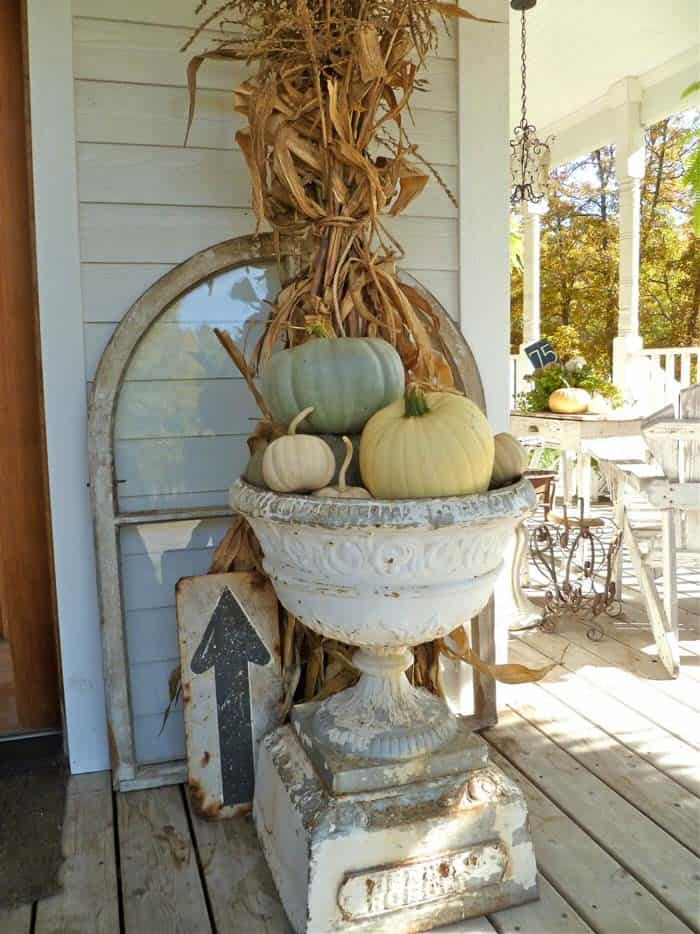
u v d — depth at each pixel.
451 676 2.34
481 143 2.29
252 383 1.89
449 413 1.42
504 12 2.27
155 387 2.08
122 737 2.03
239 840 1.81
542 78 5.32
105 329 2.03
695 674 2.69
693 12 4.25
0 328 2.16
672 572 2.69
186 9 2.01
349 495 1.40
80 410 2.02
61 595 2.05
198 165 2.06
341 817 1.47
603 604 3.16
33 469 2.22
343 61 1.70
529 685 2.60
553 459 5.84
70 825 1.87
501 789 1.58
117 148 2.00
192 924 1.53
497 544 1.46
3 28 2.06
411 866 1.49
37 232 1.95
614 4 4.17
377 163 1.93
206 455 2.13
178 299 2.07
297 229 1.86
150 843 1.80
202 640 1.88
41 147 1.93
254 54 1.77
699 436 2.66
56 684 2.29
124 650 2.03
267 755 1.76
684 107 5.04
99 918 1.55
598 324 11.84
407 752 1.56
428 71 2.23
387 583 1.38
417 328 1.89
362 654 1.69
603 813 1.88
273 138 1.74
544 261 12.30
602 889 1.61
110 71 1.97
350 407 1.55
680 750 2.17
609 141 5.79
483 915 1.55
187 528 2.12
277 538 1.45
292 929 1.51
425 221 2.28
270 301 2.13
